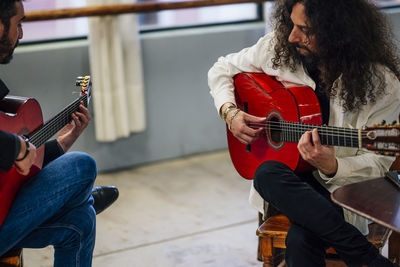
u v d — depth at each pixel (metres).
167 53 3.37
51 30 3.23
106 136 3.22
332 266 2.02
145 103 3.39
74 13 2.92
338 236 1.53
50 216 1.60
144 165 3.47
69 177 1.62
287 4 1.69
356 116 1.74
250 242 2.45
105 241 2.50
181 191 3.05
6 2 1.51
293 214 1.59
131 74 3.21
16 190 1.59
